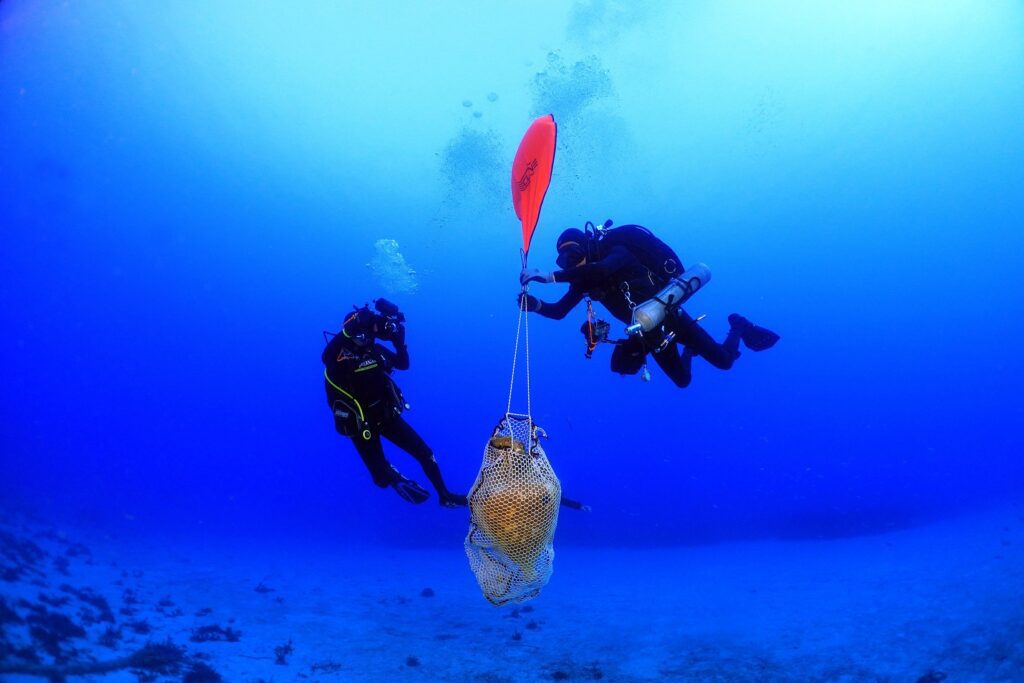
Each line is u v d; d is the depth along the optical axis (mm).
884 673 8336
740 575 15422
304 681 9195
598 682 9109
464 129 26641
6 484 26438
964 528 17156
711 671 9211
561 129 26516
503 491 2611
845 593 12469
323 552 21047
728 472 32281
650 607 13031
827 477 30609
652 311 3410
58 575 13531
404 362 4039
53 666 8164
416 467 38062
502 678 9344
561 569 17844
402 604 13922
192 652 9875
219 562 18438
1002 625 8828
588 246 3795
